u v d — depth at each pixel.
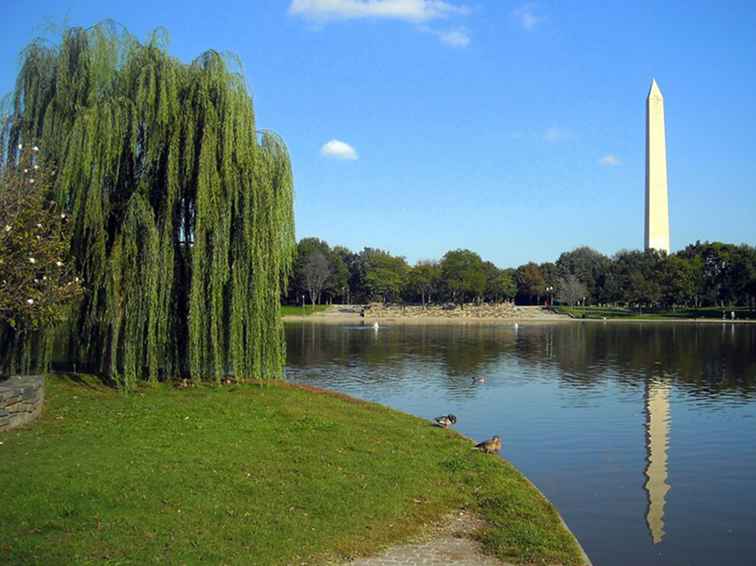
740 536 14.47
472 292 140.88
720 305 136.00
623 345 64.25
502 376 40.97
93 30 22.95
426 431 20.53
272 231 23.97
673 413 28.36
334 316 127.94
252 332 23.67
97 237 21.86
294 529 10.80
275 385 25.23
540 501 13.89
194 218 23.17
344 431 18.75
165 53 23.38
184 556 9.34
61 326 22.45
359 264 160.50
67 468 12.70
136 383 22.52
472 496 13.82
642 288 117.00
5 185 17.58
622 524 15.16
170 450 14.86
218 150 23.06
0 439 15.11
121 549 9.42
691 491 17.52
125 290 22.03
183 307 23.56
